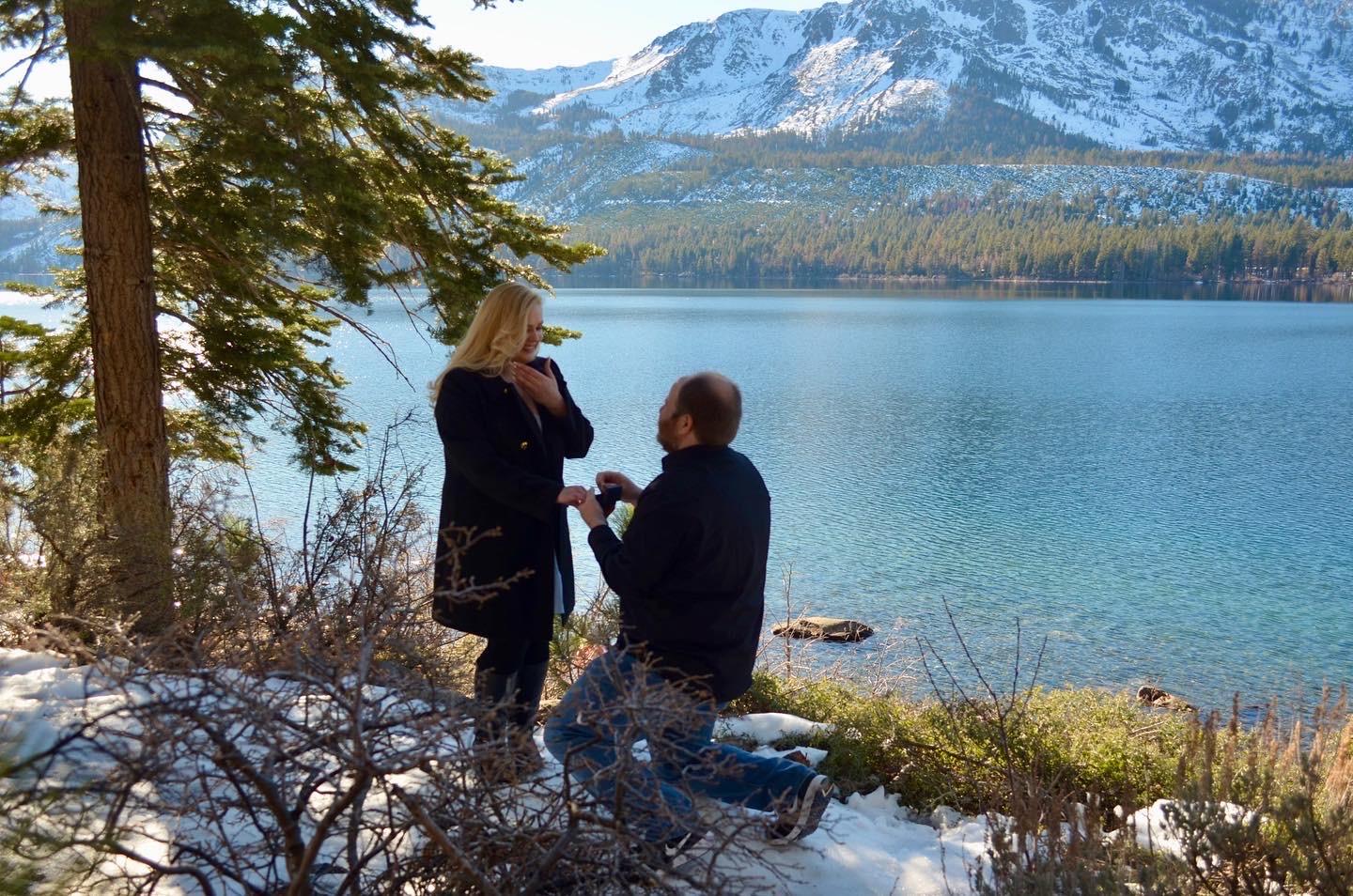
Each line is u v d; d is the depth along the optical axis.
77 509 5.16
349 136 7.50
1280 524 29.20
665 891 2.00
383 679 2.03
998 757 3.90
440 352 69.31
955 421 49.81
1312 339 101.31
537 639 3.22
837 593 21.52
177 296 8.20
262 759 1.90
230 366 8.10
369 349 70.56
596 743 2.13
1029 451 41.53
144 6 5.64
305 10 6.73
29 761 1.66
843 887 2.73
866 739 4.09
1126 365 77.50
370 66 6.66
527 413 3.24
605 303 171.00
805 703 4.96
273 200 6.97
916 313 145.62
